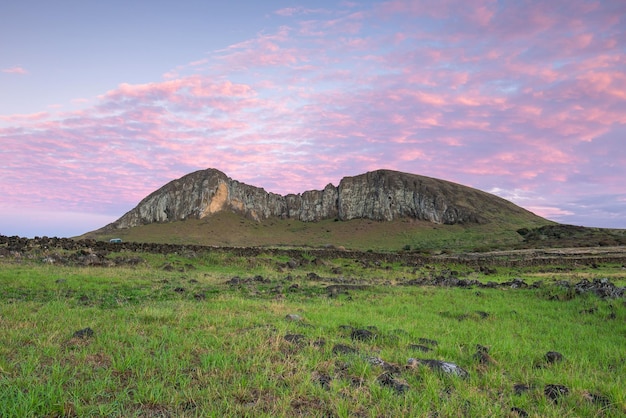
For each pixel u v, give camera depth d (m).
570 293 16.95
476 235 112.50
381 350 7.67
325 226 144.75
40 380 5.17
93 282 15.96
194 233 129.00
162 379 5.52
